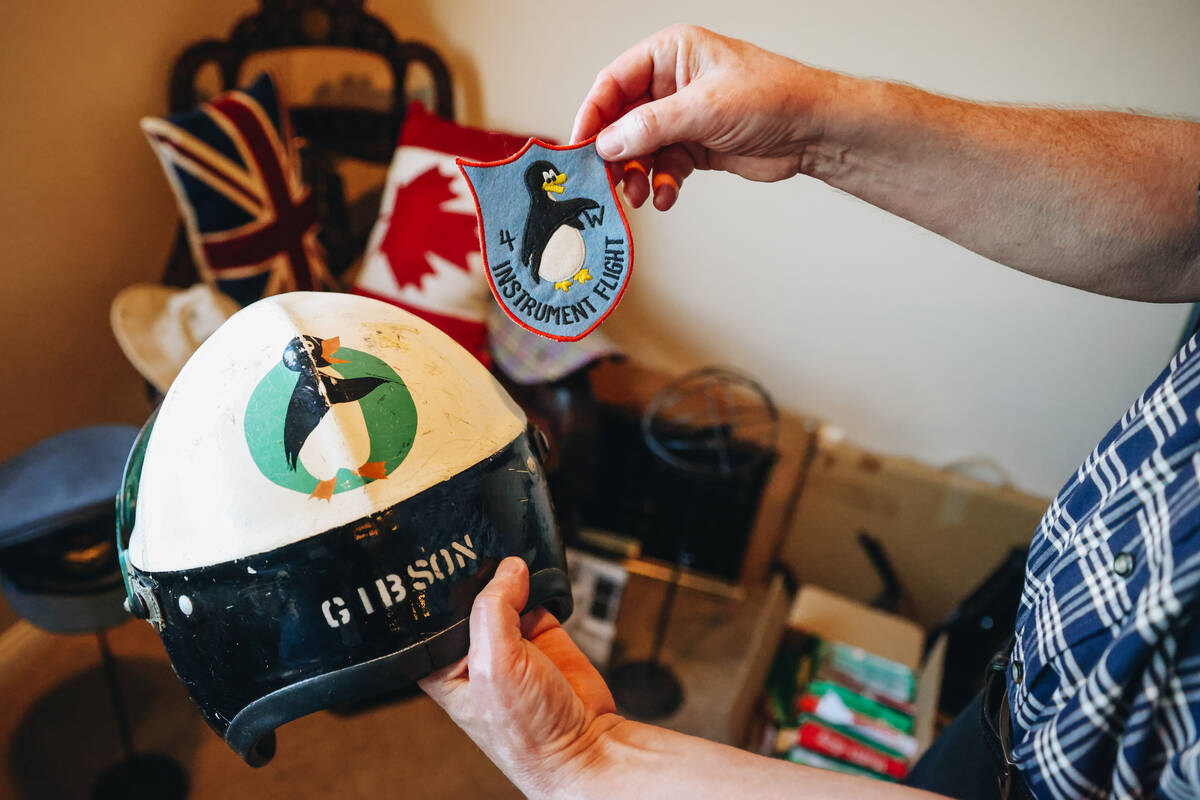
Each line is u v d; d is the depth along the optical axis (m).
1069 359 1.56
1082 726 0.46
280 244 1.50
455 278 1.52
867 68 1.45
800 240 1.63
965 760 0.64
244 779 1.40
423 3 1.68
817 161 0.65
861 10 1.40
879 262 1.60
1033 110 0.63
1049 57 1.34
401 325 0.56
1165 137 0.60
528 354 1.55
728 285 1.74
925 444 1.78
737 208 1.63
